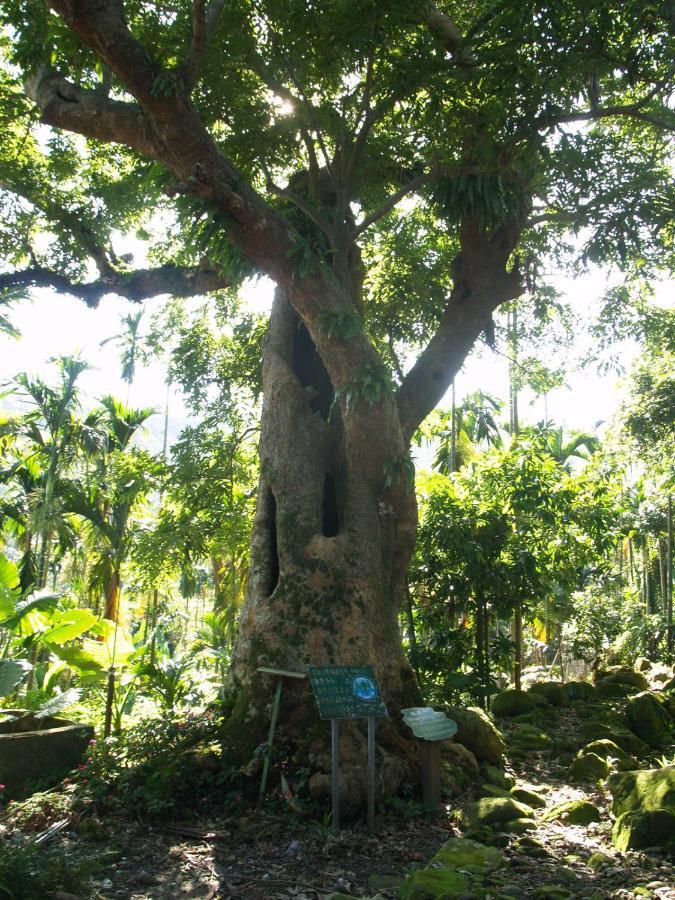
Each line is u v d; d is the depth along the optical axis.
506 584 12.11
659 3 7.99
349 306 8.59
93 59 8.88
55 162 12.30
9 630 11.32
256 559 9.20
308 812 6.93
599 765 8.75
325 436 9.55
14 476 18.95
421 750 7.55
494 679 12.79
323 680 7.02
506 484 12.72
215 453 13.47
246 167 9.98
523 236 11.59
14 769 8.09
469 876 5.49
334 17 8.37
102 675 10.65
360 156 10.36
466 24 10.37
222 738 7.98
